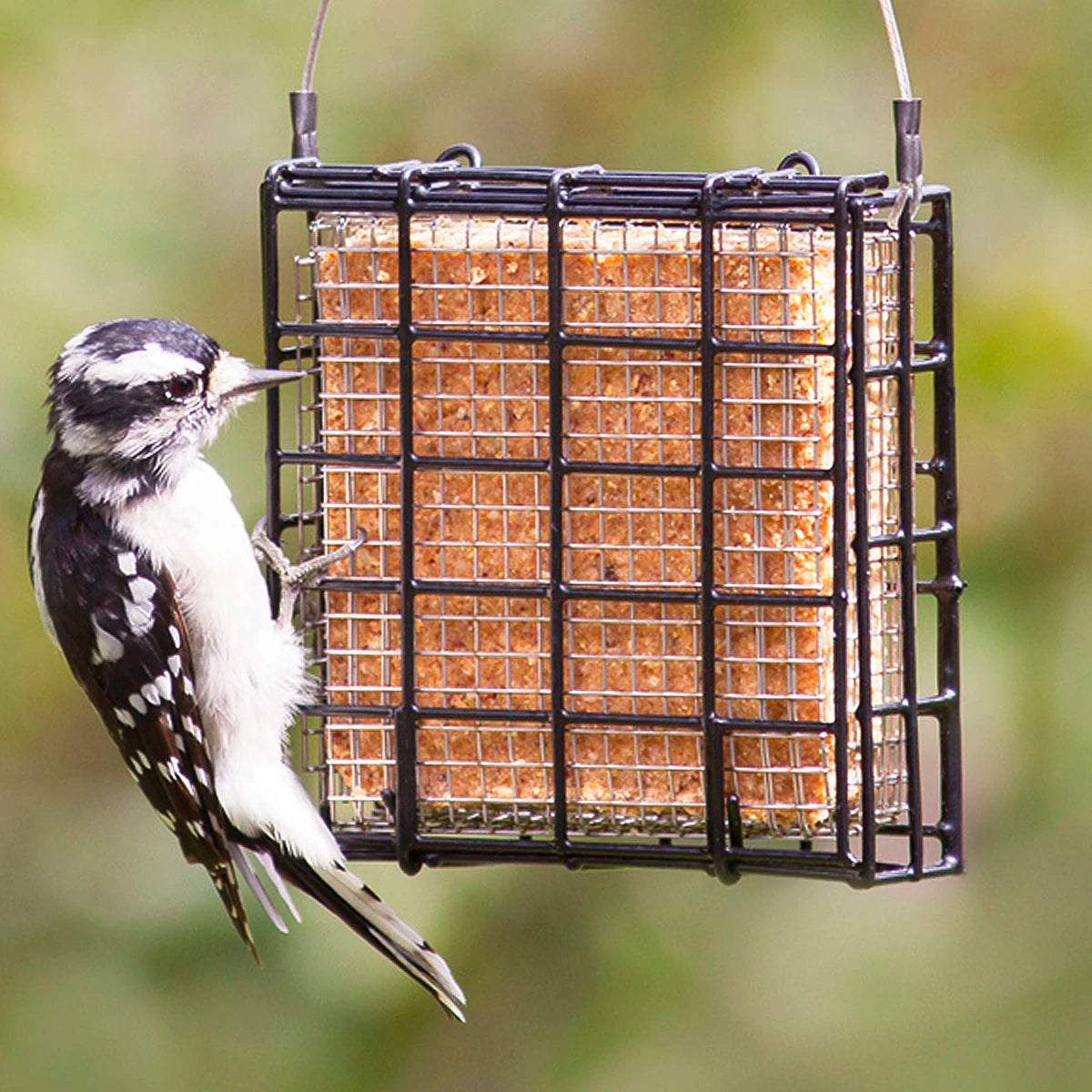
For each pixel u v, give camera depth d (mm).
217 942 13867
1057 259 13453
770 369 9289
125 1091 13609
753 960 13938
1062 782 13258
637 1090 13688
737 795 9430
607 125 14180
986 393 13258
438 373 9633
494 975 13789
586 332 9422
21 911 13914
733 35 14133
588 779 9609
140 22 14328
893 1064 13781
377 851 9953
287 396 13227
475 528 9664
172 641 10133
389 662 9898
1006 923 13758
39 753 14023
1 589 13516
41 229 13734
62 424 10328
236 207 14133
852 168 13938
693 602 9305
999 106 13898
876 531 9656
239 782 10117
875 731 9766
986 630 13164
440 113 14273
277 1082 13586
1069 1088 13625
